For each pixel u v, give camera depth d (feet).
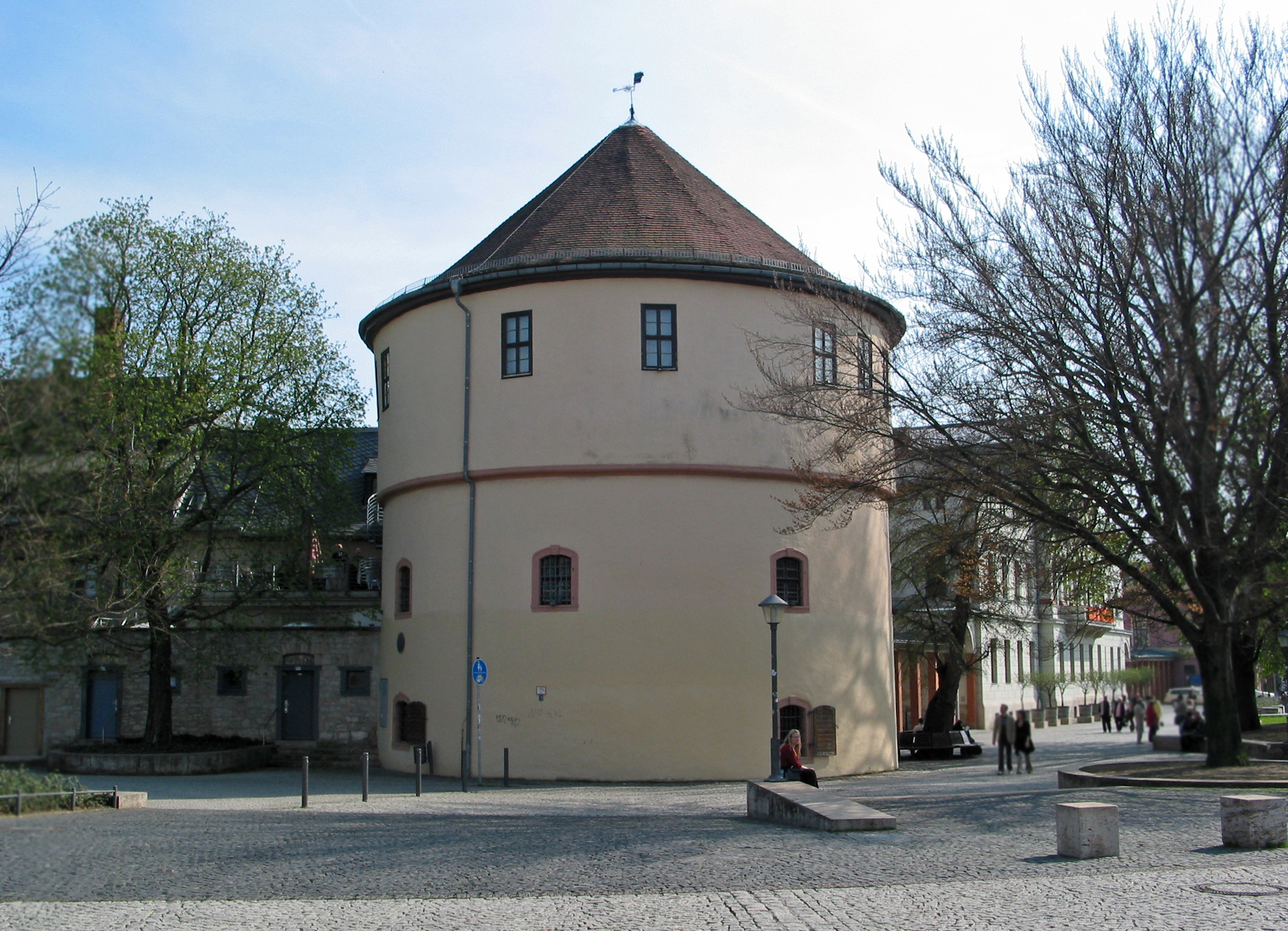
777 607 72.79
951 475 69.77
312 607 113.60
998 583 100.68
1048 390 66.28
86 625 83.25
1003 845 44.19
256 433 98.53
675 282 87.56
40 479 43.47
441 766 88.02
